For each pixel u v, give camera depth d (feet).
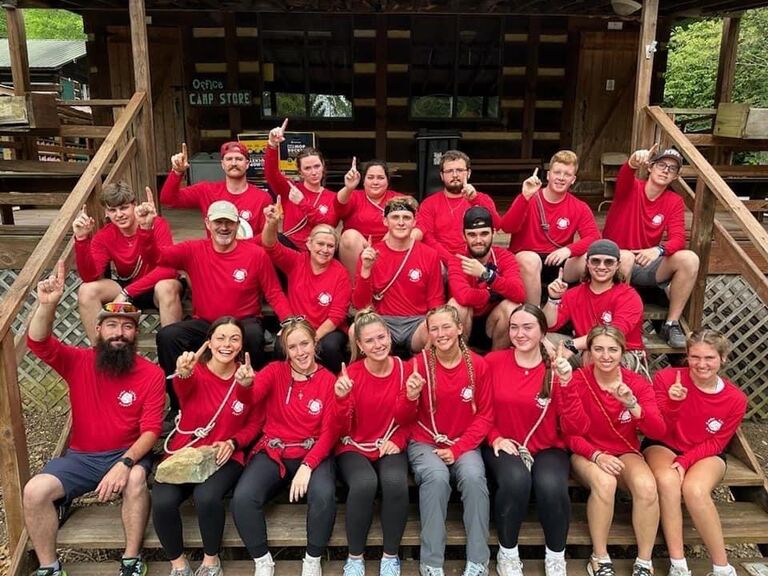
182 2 22.53
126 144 14.47
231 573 9.24
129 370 9.36
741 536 9.79
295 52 26.30
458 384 9.50
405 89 26.81
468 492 8.96
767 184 21.98
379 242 11.91
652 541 9.11
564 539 9.15
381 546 10.58
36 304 10.24
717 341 9.30
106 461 9.37
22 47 20.65
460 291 10.87
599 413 9.62
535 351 9.73
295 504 10.19
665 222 12.54
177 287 11.52
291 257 11.41
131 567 9.04
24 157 23.08
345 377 8.86
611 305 10.93
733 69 24.58
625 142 27.86
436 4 22.35
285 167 24.20
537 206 12.60
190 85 26.18
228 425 9.43
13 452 9.29
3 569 10.15
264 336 11.39
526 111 27.27
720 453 9.95
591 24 26.73
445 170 12.57
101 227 12.50
